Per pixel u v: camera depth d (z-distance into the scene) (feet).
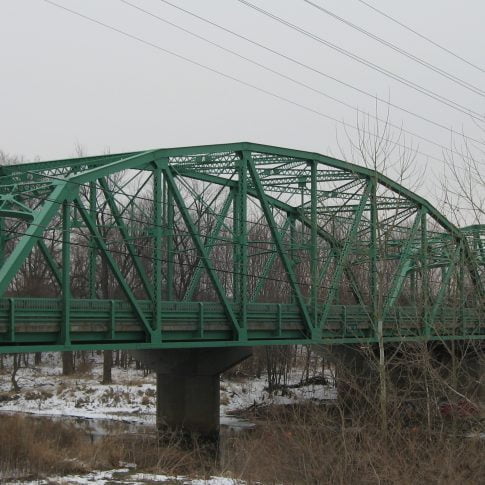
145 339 95.76
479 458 56.90
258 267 193.88
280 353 184.75
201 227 141.18
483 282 76.33
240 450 89.04
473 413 60.90
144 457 91.66
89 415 147.43
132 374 199.93
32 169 101.14
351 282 95.20
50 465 80.43
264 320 116.06
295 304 122.52
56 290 181.37
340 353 123.44
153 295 97.40
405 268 121.19
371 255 89.15
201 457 94.68
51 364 223.51
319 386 172.24
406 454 61.21
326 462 60.70
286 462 64.90
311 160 120.16
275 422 81.41
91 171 87.71
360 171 120.57
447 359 116.78
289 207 146.20
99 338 91.04
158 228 97.76
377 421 64.03
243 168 109.81
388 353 119.14
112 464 86.33
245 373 194.49
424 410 67.62
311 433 69.15
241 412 154.51
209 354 124.57
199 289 210.59
